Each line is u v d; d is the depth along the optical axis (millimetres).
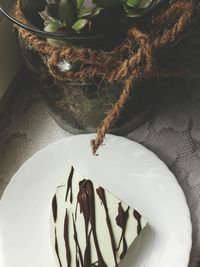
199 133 290
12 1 252
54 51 223
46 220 272
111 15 224
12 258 262
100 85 249
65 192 271
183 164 282
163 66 274
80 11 231
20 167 286
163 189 261
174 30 223
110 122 230
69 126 303
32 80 335
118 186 270
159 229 252
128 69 220
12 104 331
